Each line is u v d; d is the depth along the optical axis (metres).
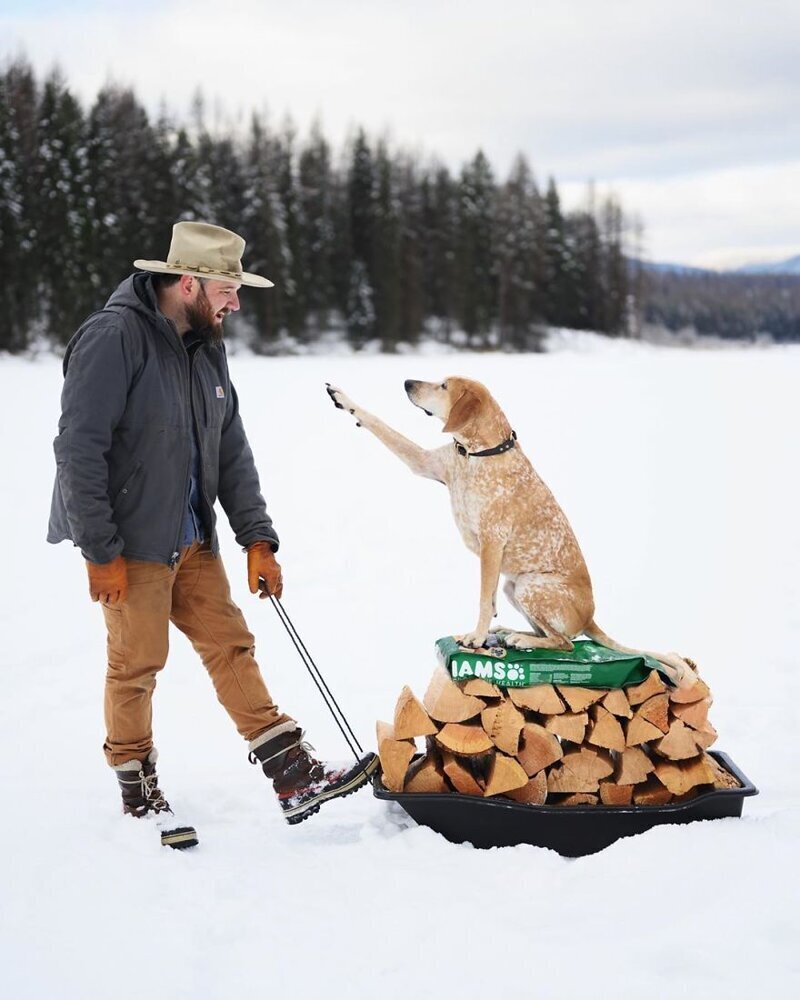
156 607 2.88
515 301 55.16
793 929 2.28
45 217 37.81
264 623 5.49
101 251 39.81
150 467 2.83
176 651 4.99
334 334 48.88
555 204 61.09
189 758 3.69
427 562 6.84
